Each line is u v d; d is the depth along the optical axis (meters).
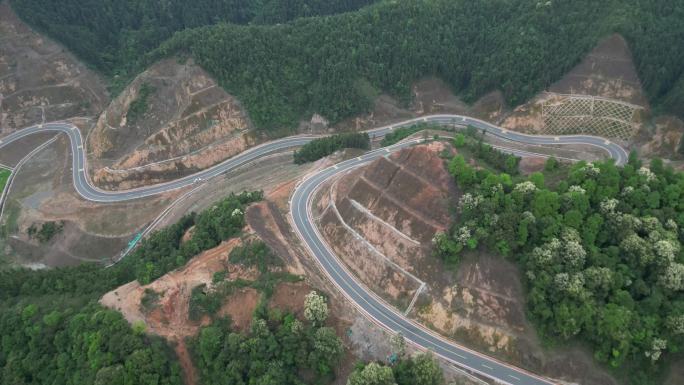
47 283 117.56
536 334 90.69
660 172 103.88
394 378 86.69
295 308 98.44
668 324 82.12
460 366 92.06
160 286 105.19
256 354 91.81
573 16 164.38
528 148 159.12
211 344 93.75
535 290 88.00
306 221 124.12
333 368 93.44
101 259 147.50
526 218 92.06
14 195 167.62
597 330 83.75
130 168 167.50
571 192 94.62
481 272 96.50
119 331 94.94
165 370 91.19
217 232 114.50
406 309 101.62
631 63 155.88
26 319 104.38
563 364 88.31
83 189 166.12
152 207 158.50
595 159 150.12
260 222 117.06
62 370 96.00
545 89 165.75
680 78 149.50
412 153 114.50
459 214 101.56
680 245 88.94
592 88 159.75
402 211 108.62
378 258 108.19
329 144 156.75
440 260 101.00
